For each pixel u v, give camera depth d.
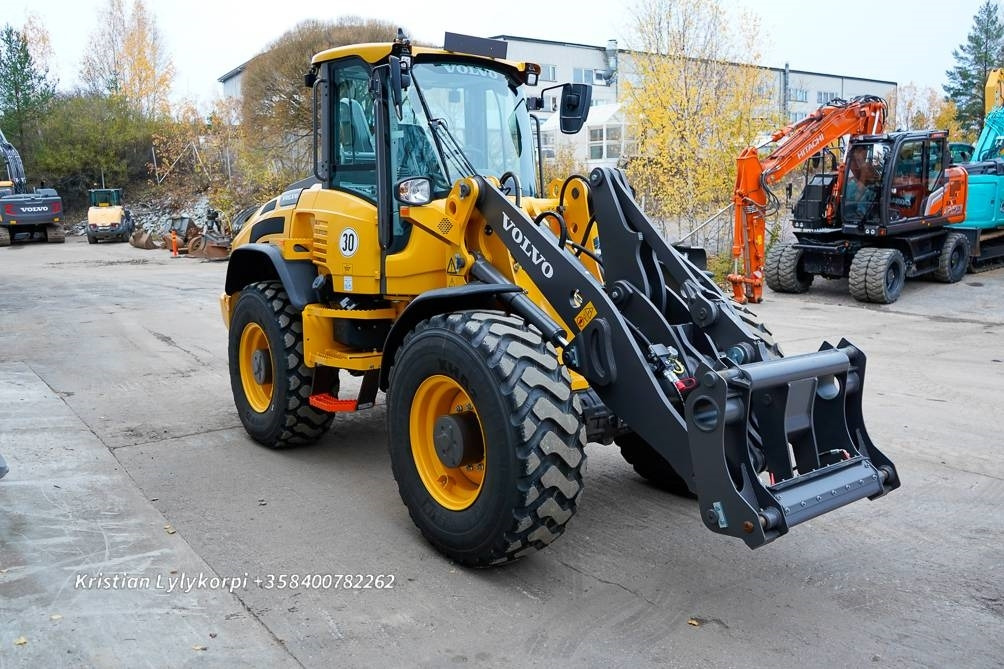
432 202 4.38
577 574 3.80
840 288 14.21
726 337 3.89
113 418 6.32
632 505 4.66
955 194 13.53
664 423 3.44
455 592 3.61
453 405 3.94
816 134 13.01
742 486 3.21
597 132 26.62
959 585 3.71
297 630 3.27
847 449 3.63
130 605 3.45
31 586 3.60
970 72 57.31
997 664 3.08
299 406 5.34
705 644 3.21
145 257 23.75
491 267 4.15
